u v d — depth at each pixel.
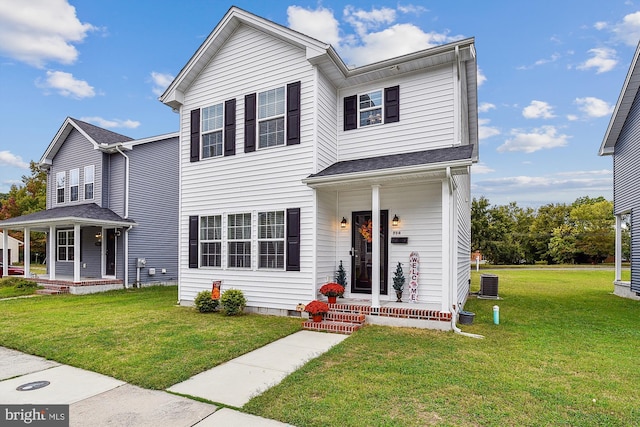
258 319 7.81
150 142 15.30
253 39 9.10
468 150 7.13
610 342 5.91
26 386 4.07
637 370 4.54
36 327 7.00
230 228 9.21
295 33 8.16
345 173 7.37
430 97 8.19
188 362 4.81
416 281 7.80
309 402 3.54
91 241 15.27
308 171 8.11
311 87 8.21
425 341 5.85
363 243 8.59
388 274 8.20
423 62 8.09
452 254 7.40
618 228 13.42
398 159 7.68
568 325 7.23
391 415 3.26
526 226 39.00
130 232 14.39
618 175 13.14
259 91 8.96
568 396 3.70
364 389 3.86
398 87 8.55
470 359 4.91
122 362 4.82
